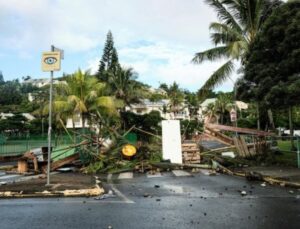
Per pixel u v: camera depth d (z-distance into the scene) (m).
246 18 26.11
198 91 27.16
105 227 6.85
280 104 15.61
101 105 29.03
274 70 16.61
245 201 9.23
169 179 14.08
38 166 19.05
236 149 20.48
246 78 18.31
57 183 12.24
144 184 12.79
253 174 13.41
